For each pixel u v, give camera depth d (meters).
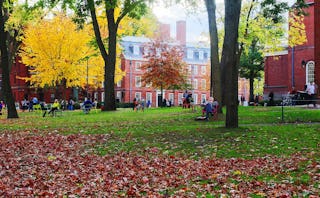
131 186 10.27
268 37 43.41
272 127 19.61
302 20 45.12
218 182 10.45
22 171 12.34
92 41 40.81
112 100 38.19
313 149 14.28
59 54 49.34
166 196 9.23
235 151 14.71
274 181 10.24
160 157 14.29
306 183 9.82
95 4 35.91
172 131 19.58
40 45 48.84
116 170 12.36
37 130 22.14
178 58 62.53
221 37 46.75
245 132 18.19
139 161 13.62
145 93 82.69
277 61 54.75
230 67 19.22
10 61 49.88
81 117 31.34
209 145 15.88
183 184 10.39
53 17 49.72
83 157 14.62
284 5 37.72
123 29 47.91
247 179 10.60
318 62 35.22
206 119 24.70
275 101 48.16
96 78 55.31
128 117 29.53
